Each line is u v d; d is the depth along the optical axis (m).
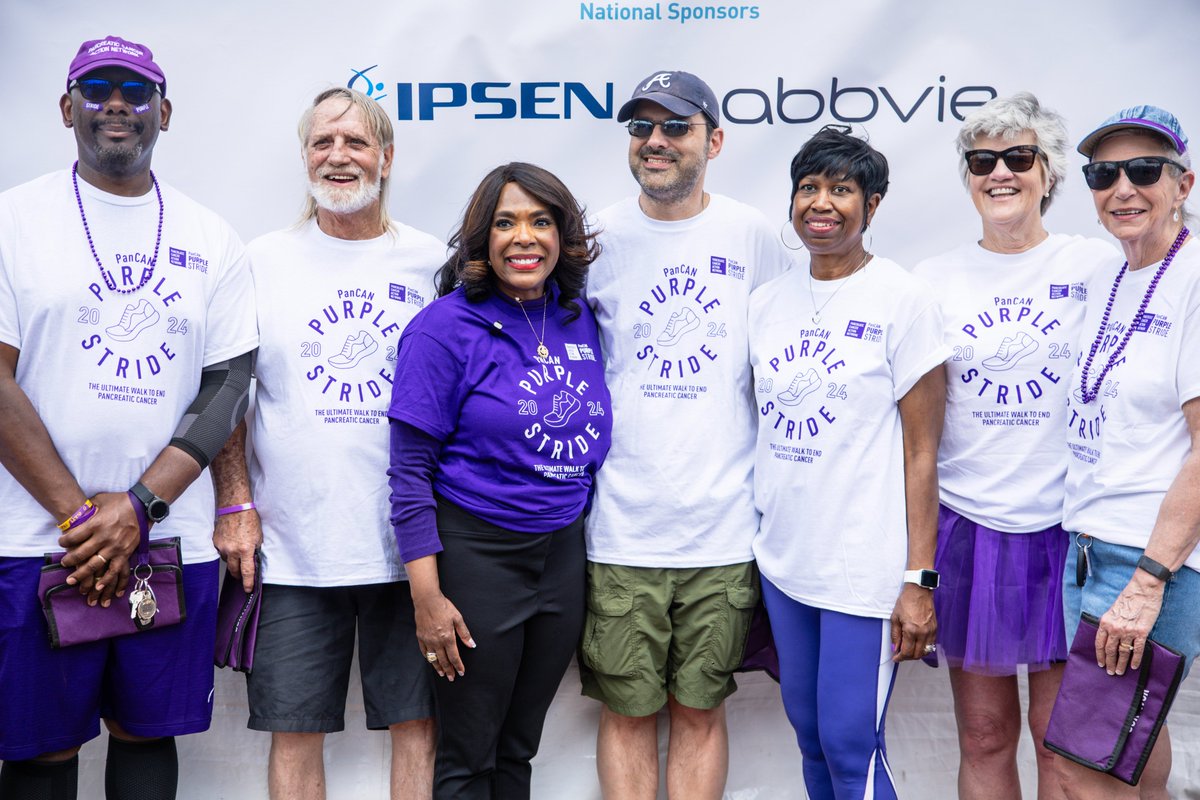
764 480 2.78
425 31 3.22
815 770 2.83
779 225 3.30
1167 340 2.47
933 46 3.25
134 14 3.17
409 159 3.26
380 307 2.85
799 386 2.68
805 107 3.27
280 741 2.90
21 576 2.59
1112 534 2.51
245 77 3.21
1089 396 2.60
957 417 2.79
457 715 2.66
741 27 3.24
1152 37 3.24
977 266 2.84
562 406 2.62
